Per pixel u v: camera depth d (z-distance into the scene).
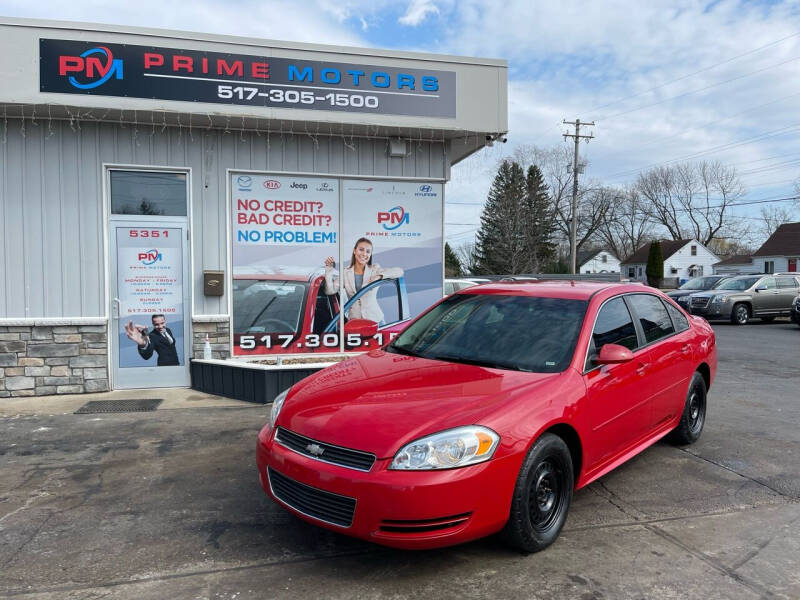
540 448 3.45
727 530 3.90
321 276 8.36
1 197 7.29
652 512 4.18
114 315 7.66
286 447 3.50
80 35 6.99
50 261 7.43
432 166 8.71
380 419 3.32
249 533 3.78
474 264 59.31
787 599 3.09
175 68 7.24
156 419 6.38
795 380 9.20
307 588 3.15
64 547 3.57
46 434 5.81
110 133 7.56
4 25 6.81
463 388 3.64
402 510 3.04
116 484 4.56
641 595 3.12
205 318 7.89
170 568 3.34
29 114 7.22
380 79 7.93
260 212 8.09
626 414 4.36
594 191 64.06
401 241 8.65
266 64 7.52
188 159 7.82
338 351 8.45
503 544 3.56
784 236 48.62
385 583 3.21
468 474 3.12
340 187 8.40
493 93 8.37
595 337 4.22
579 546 3.65
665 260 65.31
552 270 52.09
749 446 5.71
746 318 19.14
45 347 7.40
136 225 7.70
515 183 51.88
